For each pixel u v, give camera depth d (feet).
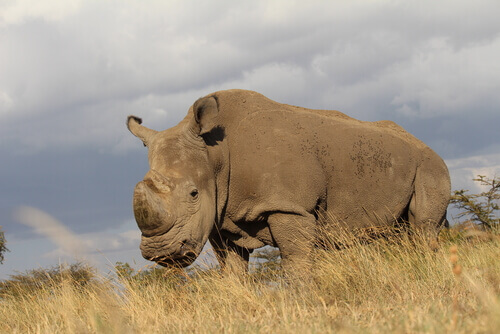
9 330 68.80
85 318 63.93
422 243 98.32
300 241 87.92
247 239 93.40
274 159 88.53
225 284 73.56
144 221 77.87
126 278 75.72
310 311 54.54
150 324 56.59
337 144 94.53
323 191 91.66
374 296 66.85
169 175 82.48
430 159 105.81
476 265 80.69
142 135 90.94
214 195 87.04
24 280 91.04
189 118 90.99
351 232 96.43
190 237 81.41
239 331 45.11
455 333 33.50
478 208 141.49
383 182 98.22
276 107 93.71
